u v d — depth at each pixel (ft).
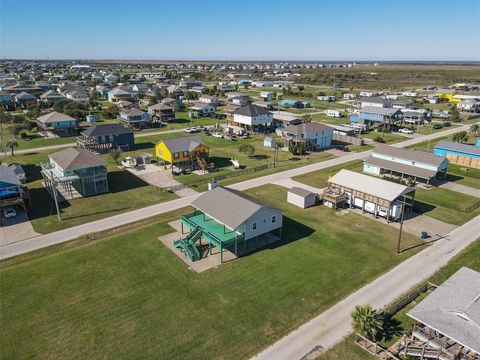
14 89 529.86
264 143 309.01
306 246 144.05
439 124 393.09
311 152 290.56
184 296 112.37
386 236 153.07
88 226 157.89
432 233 156.25
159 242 144.87
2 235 148.97
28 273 123.44
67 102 451.94
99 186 204.74
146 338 95.25
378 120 385.91
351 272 126.62
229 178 224.33
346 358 89.35
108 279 120.57
